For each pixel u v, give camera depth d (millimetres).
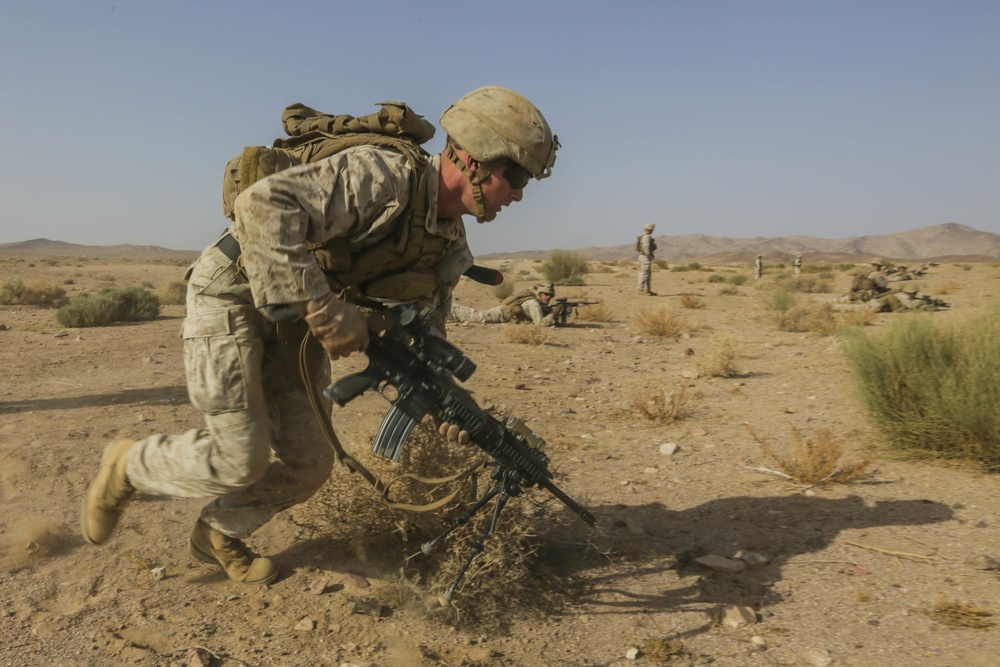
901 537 4078
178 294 22531
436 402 2924
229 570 3441
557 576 3623
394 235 2744
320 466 3285
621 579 3639
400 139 2736
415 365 2877
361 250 2750
